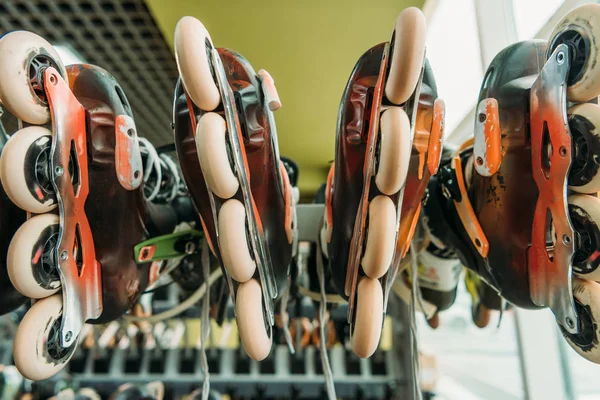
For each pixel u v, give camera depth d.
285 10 1.00
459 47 0.97
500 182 0.34
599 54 0.26
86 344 1.13
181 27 0.24
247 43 1.12
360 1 0.97
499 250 0.36
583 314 0.30
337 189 0.33
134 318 0.64
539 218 0.32
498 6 0.77
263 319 0.31
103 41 1.13
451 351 1.67
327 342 1.07
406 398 0.93
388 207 0.28
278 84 1.32
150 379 1.10
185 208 0.54
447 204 0.44
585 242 0.30
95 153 0.33
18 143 0.28
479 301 0.63
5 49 0.27
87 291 0.35
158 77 1.29
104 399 1.10
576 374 0.83
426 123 0.30
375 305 0.30
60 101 0.30
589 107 0.28
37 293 0.30
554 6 0.68
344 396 1.06
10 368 1.03
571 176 0.30
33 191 0.29
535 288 0.34
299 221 0.57
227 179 0.26
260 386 1.08
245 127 0.30
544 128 0.30
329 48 1.14
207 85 0.25
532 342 0.80
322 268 0.46
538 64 0.33
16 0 0.98
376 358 1.09
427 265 0.58
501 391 1.28
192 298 0.61
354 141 0.30
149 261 0.41
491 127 0.33
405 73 0.25
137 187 0.37
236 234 0.28
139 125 1.52
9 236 0.34
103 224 0.35
